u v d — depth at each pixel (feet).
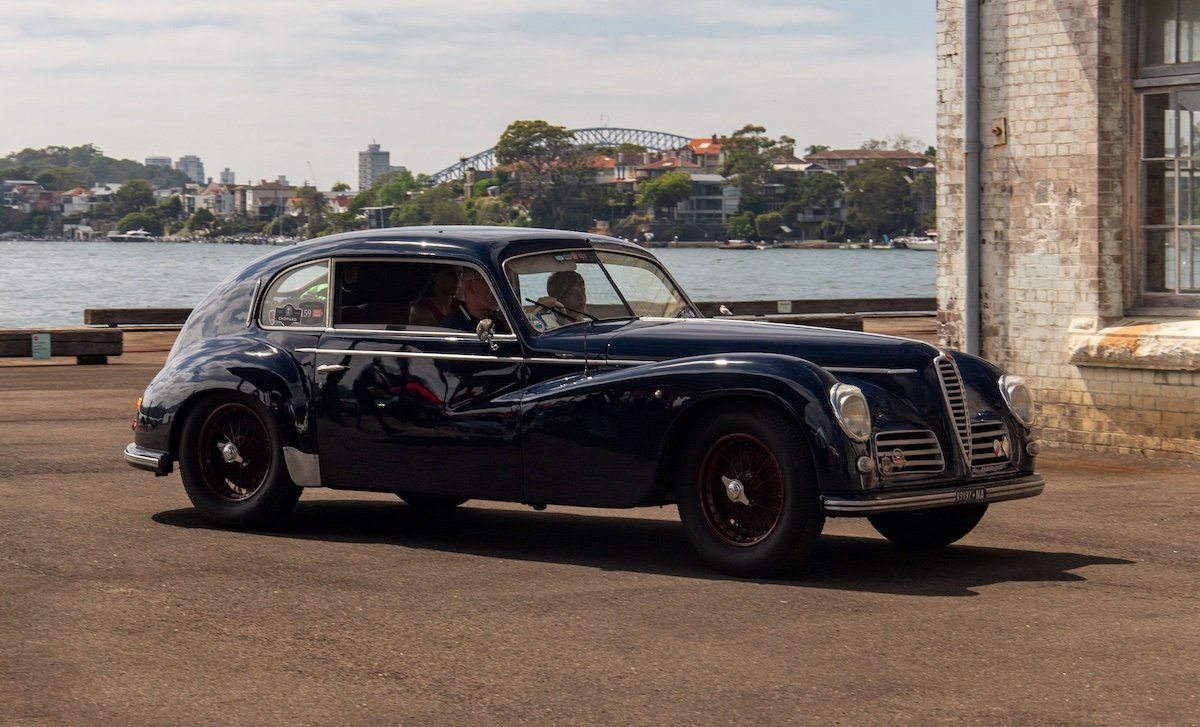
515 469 22.86
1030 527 25.77
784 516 20.51
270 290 25.79
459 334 23.65
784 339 22.13
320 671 16.26
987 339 38.63
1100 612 18.78
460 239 24.16
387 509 28.37
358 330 24.53
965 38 38.27
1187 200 35.29
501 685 15.69
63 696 15.37
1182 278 35.60
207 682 15.87
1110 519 26.58
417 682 15.81
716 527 21.42
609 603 19.44
